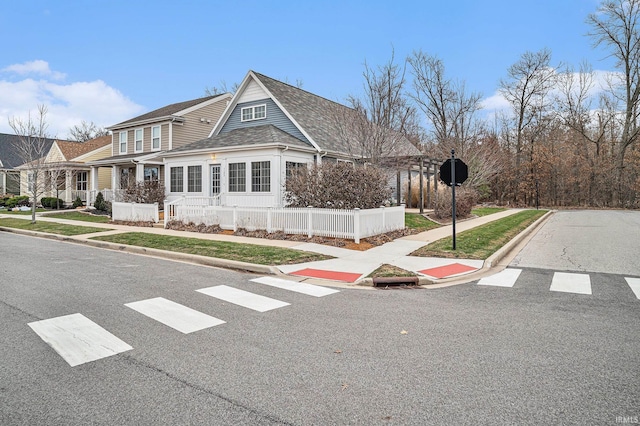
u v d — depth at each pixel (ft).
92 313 17.99
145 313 18.07
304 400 10.34
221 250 35.12
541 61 123.54
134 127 87.71
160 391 10.79
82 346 14.03
